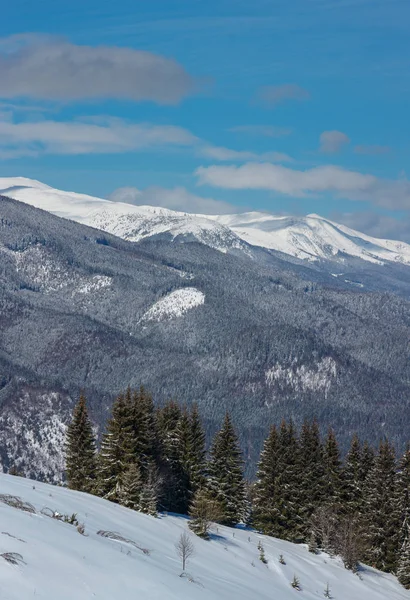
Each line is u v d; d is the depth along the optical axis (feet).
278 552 345.92
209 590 196.13
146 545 238.07
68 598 140.05
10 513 188.44
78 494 301.22
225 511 427.33
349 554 373.61
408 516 425.28
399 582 385.70
